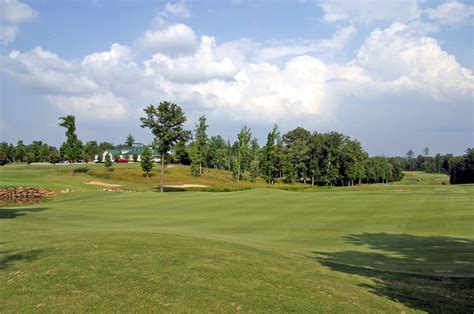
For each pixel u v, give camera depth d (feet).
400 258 51.88
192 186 266.16
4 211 98.53
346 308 28.94
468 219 80.43
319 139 391.04
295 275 36.29
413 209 95.04
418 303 32.94
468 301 33.94
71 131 284.41
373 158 461.37
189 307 25.99
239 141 325.83
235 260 38.63
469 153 375.25
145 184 272.51
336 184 420.77
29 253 37.70
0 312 24.03
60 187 209.87
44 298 26.35
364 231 73.10
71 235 50.06
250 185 295.07
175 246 42.57
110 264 34.06
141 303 26.05
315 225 80.12
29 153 445.37
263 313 26.22
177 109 218.18
